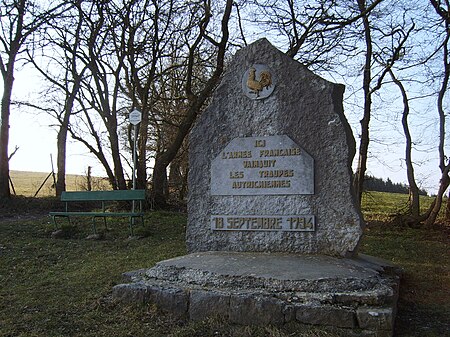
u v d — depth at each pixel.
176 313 5.17
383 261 7.21
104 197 10.77
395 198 21.64
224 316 4.93
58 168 19.66
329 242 6.33
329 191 6.39
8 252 8.81
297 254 6.36
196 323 4.92
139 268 7.26
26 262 8.08
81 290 6.21
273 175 6.65
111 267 7.49
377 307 4.70
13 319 5.19
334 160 6.40
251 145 6.81
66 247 9.33
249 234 6.73
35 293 6.14
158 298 5.30
